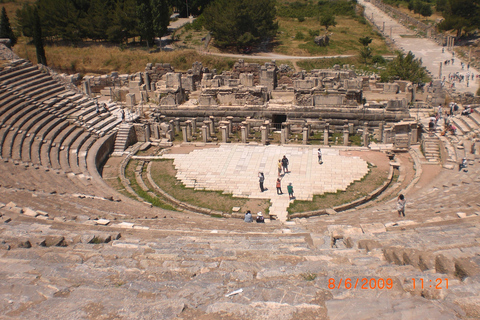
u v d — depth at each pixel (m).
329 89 44.59
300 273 9.94
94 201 24.59
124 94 55.75
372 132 44.00
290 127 44.06
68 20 86.12
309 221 23.27
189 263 11.28
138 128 43.44
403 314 7.37
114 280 10.14
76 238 14.23
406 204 24.00
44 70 46.97
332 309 7.86
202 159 38.38
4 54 45.66
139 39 94.62
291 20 116.25
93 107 43.72
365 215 22.16
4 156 29.95
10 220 17.14
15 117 35.34
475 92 62.12
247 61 81.31
